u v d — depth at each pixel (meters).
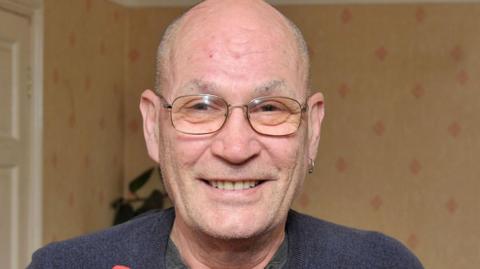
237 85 0.99
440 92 3.97
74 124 3.56
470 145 3.94
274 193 1.02
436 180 3.98
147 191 4.30
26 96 3.11
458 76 3.96
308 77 1.09
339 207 4.07
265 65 1.00
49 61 3.28
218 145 0.98
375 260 1.18
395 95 4.02
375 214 4.04
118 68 4.17
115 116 4.14
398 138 4.02
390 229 4.02
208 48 1.01
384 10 4.02
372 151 4.04
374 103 4.04
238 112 0.99
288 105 1.02
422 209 4.00
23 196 3.10
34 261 1.18
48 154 3.28
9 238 3.01
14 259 3.04
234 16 1.03
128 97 4.29
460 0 3.93
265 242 1.09
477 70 3.94
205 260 1.12
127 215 3.92
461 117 3.96
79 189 3.63
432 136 3.98
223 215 1.00
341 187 4.06
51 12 3.30
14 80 3.03
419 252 4.00
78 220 3.62
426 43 3.98
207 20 1.03
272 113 1.01
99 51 3.88
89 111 3.75
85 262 1.16
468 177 3.95
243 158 0.98
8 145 2.97
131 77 4.29
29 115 3.14
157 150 1.16
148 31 4.27
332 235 1.22
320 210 4.08
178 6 4.24
